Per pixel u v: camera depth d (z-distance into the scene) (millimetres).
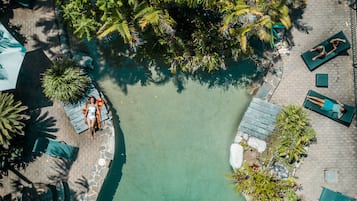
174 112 19219
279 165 18516
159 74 19156
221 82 19250
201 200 19047
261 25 16094
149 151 19141
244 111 19219
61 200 17938
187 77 19172
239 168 18422
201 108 19234
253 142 18641
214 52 17781
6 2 18672
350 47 19219
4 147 17125
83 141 18453
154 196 19016
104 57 19047
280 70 19031
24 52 17000
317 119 18953
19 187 18016
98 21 17344
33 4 18797
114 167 19000
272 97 19000
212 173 19141
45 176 18312
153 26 16109
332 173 18750
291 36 19188
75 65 18203
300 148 18266
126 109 19078
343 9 19266
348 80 19141
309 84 19109
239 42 17141
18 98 18422
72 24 17594
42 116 18469
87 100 18266
